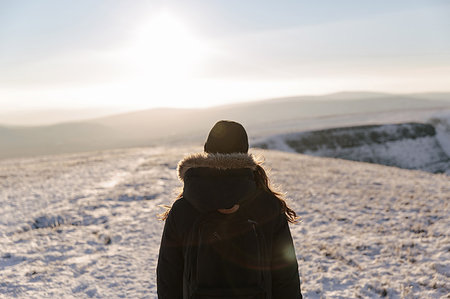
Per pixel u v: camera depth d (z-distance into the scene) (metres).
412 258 6.99
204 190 1.98
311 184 17.20
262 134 102.75
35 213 10.88
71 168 24.98
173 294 2.11
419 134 106.25
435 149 102.88
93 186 16.16
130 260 7.01
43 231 9.05
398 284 5.83
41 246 7.85
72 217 10.44
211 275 1.92
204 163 2.03
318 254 7.44
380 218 10.52
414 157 96.50
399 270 6.47
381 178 20.55
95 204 11.98
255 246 1.96
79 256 7.26
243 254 1.93
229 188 1.98
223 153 2.13
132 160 29.27
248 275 1.92
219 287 1.91
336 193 14.69
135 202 12.48
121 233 8.83
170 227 2.11
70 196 13.67
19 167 30.30
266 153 39.12
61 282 5.93
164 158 29.06
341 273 6.37
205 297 1.90
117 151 50.47
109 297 5.41
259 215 2.04
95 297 5.41
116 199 12.95
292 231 9.28
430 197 13.69
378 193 14.83
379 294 5.53
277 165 25.33
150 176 19.00
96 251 7.59
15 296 5.41
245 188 2.00
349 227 9.60
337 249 7.62
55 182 17.84
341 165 28.39
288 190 15.13
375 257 7.20
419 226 9.45
